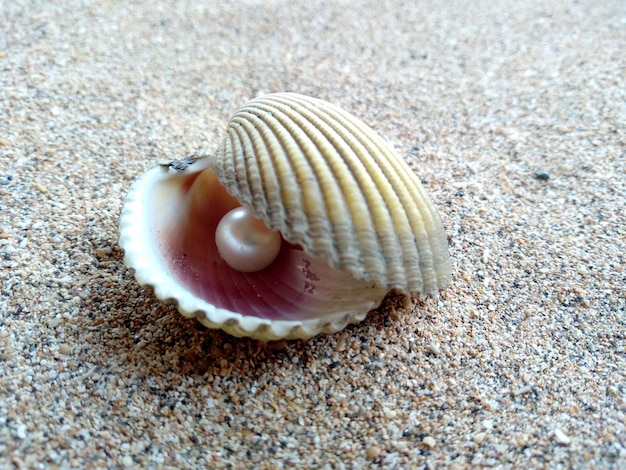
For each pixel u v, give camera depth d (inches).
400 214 2.5
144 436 2.4
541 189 3.7
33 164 3.5
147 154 3.7
